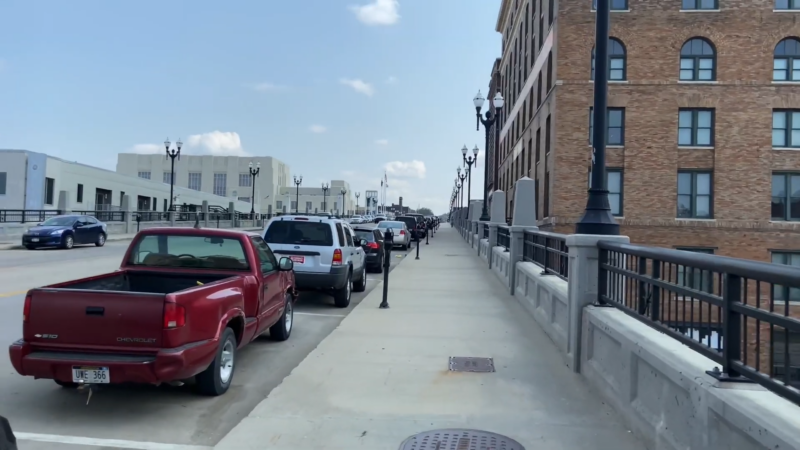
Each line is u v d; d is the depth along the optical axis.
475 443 5.02
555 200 32.47
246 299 7.11
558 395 6.37
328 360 7.86
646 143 32.34
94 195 58.53
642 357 4.92
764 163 32.06
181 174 116.06
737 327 3.76
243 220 66.88
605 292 6.91
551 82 34.66
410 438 5.14
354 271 13.92
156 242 7.55
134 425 5.47
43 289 5.57
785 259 31.86
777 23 32.09
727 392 3.58
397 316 11.23
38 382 6.68
